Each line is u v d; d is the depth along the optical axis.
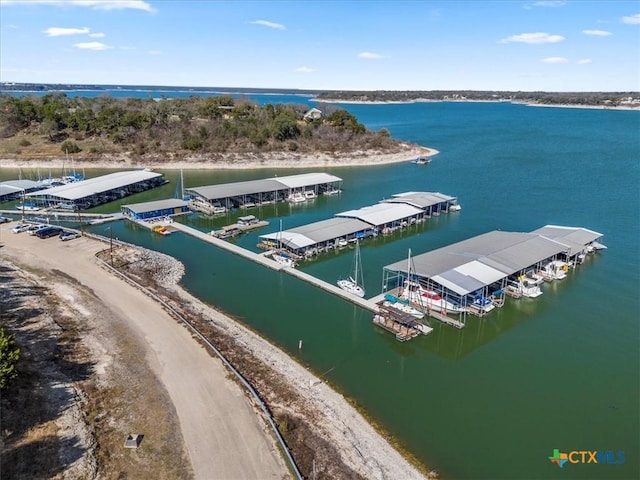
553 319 50.03
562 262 61.59
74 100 198.00
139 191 104.75
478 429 33.62
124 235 74.81
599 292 55.91
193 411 31.30
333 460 28.12
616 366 41.78
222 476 25.91
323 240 67.38
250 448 28.09
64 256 60.12
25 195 89.31
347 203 97.75
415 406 36.00
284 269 61.03
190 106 182.38
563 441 32.66
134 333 41.19
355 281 55.91
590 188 105.31
